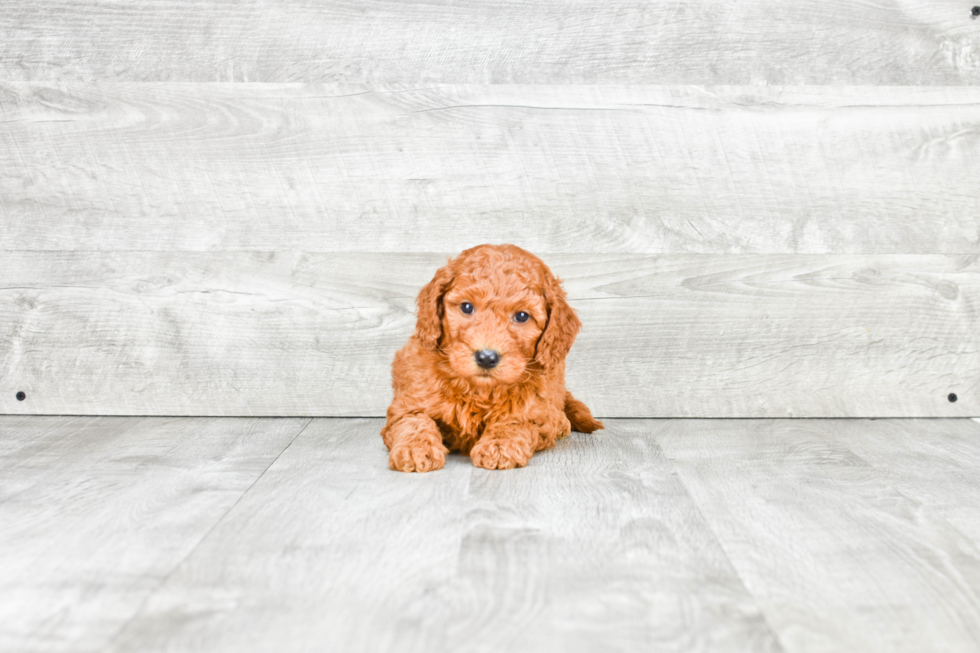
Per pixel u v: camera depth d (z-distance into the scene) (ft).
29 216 9.17
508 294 6.80
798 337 9.40
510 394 7.19
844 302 9.40
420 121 9.18
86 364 9.25
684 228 9.30
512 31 9.15
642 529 5.45
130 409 9.29
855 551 5.11
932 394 9.42
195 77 9.11
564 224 9.27
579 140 9.21
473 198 9.23
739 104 9.25
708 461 7.32
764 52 9.23
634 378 9.37
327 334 9.28
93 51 9.05
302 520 5.57
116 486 6.40
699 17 9.18
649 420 9.29
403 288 9.27
